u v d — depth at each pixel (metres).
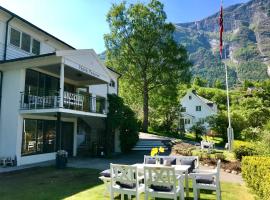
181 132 37.19
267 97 68.12
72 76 17.77
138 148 23.30
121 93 36.16
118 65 33.66
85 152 20.62
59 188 8.96
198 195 7.80
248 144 14.83
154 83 34.06
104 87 23.73
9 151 14.19
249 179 8.44
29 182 9.92
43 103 14.37
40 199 7.61
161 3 33.31
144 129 34.03
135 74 33.59
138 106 39.34
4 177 10.87
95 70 17.39
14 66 14.75
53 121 17.20
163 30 33.03
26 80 15.12
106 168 13.39
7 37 15.12
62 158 13.24
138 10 33.19
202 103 54.94
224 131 34.19
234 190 8.72
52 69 15.94
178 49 32.91
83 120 21.69
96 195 8.01
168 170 6.50
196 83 102.06
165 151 20.91
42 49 17.89
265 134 14.83
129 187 6.95
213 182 7.23
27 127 14.92
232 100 71.00
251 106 48.28
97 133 21.81
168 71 32.38
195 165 9.22
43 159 15.98
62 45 19.64
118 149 21.69
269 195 5.22
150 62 33.03
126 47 33.50
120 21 33.41
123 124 21.56
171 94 33.94
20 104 14.37
